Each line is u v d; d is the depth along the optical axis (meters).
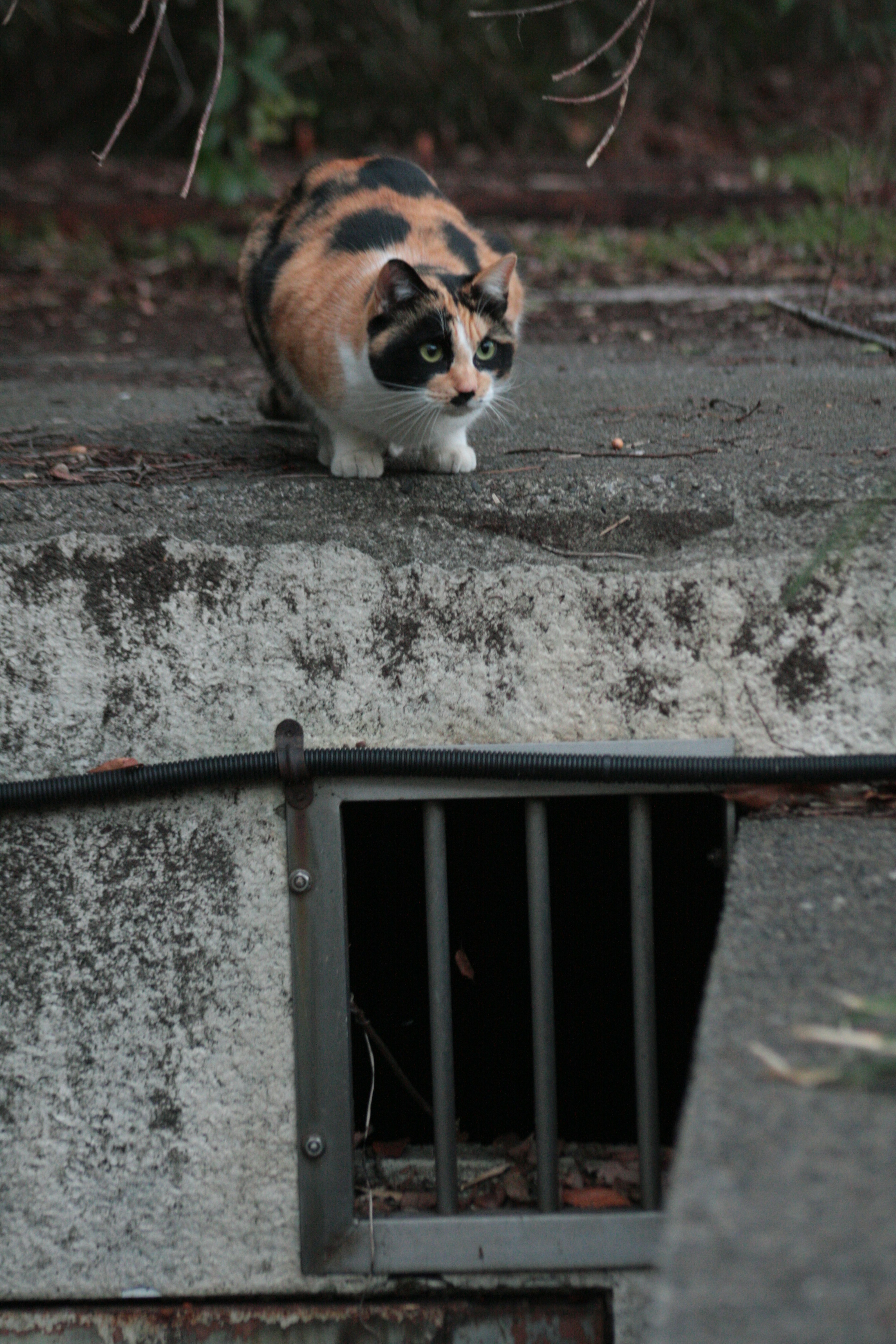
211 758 2.55
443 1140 2.71
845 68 10.73
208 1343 2.76
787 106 10.82
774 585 2.46
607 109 10.73
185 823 2.60
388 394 2.67
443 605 2.54
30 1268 2.72
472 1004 3.42
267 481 2.73
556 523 2.53
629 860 3.25
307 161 9.86
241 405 3.79
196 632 2.56
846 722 2.50
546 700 2.56
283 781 2.57
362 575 2.53
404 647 2.56
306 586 2.54
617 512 2.52
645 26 2.55
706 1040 1.65
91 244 7.59
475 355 2.76
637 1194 2.81
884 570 2.42
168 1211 2.70
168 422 3.49
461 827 3.37
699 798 3.28
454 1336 2.74
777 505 2.48
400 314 2.62
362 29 10.38
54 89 10.45
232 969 2.64
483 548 2.53
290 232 3.08
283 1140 2.68
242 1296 2.76
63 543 2.51
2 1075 2.67
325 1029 2.65
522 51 10.68
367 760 2.53
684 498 2.51
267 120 8.46
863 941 1.89
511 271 2.77
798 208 7.66
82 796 2.54
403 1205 2.81
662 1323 1.21
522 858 3.39
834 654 2.47
